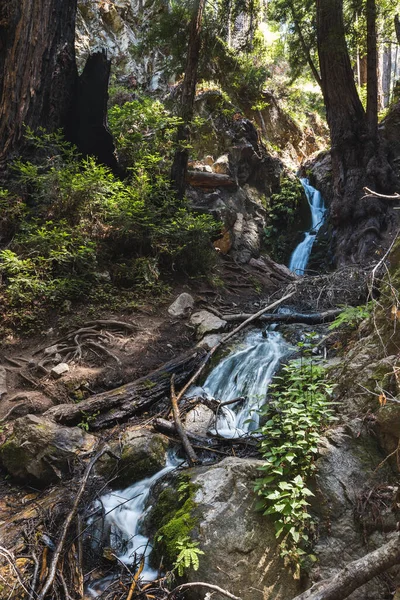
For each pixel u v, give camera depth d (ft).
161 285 26.91
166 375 19.49
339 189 36.86
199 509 11.43
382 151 37.27
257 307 26.73
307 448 11.59
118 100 41.45
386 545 8.36
